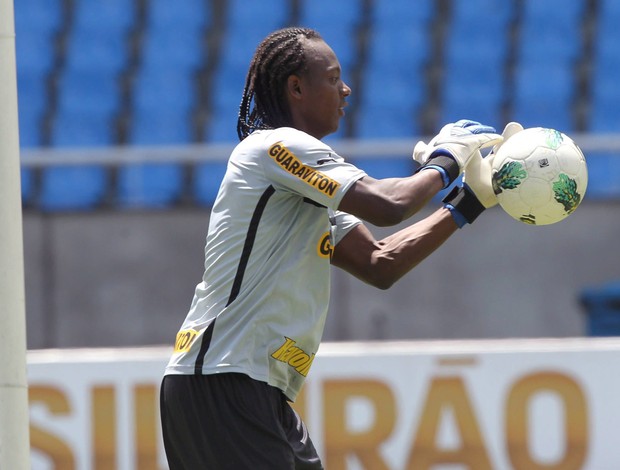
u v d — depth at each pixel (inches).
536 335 1027.9
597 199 1029.8
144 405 792.9
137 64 1649.9
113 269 1034.7
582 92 1583.4
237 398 403.2
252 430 402.6
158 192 1063.0
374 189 395.5
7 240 404.8
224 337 405.4
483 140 425.4
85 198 1130.0
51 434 792.3
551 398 778.2
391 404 782.5
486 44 1678.2
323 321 423.2
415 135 1508.4
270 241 409.1
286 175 404.2
